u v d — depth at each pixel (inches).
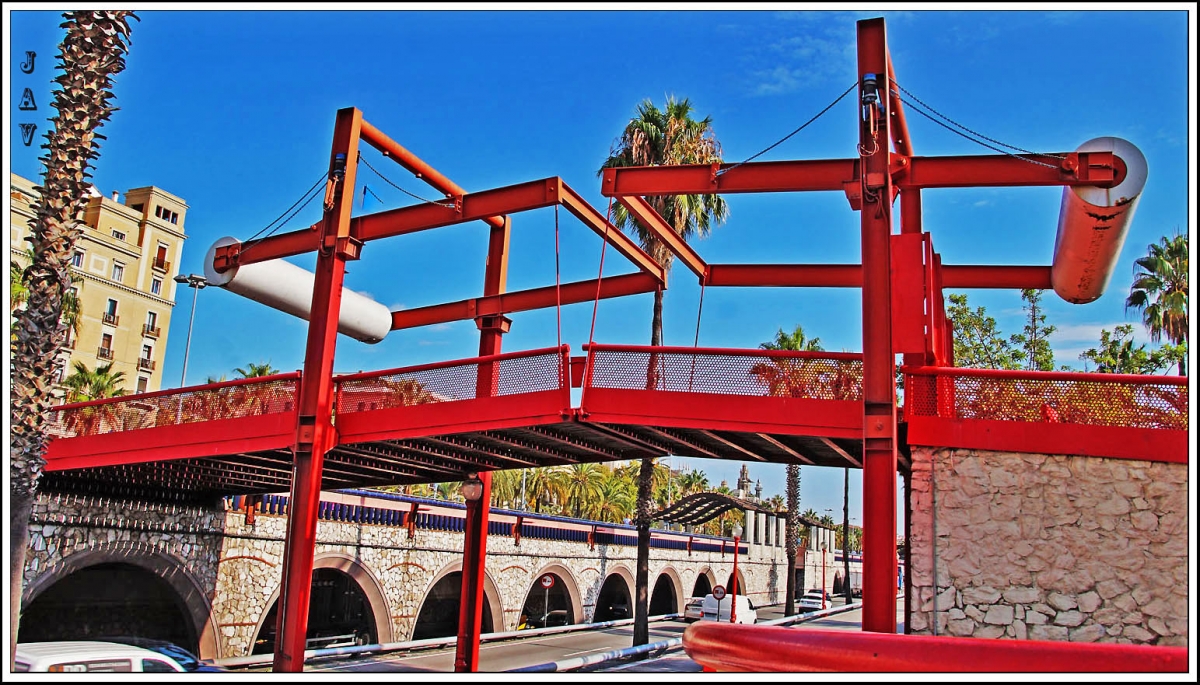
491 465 615.5
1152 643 353.4
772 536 2090.3
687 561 1657.2
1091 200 401.4
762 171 445.4
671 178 460.4
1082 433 378.0
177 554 719.7
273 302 605.0
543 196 499.8
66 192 377.4
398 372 507.8
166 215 2224.4
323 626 989.8
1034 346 1105.4
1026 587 371.6
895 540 370.9
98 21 385.7
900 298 408.8
